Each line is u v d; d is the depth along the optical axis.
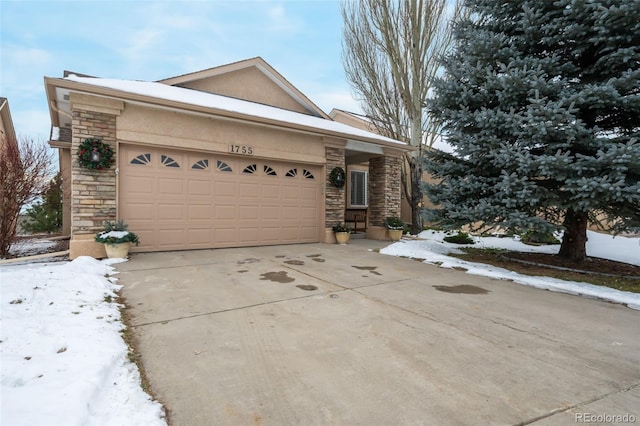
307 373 2.53
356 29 13.05
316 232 10.07
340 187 10.26
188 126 7.59
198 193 7.92
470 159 6.88
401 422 1.98
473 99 6.70
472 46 6.38
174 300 4.20
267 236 9.06
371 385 2.38
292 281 5.32
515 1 6.36
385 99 13.19
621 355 2.97
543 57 6.40
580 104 5.66
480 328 3.54
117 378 2.33
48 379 2.19
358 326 3.51
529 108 5.42
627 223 5.71
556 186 6.30
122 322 3.41
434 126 13.02
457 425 1.97
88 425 1.81
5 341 2.70
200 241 7.98
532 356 2.90
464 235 10.84
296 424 1.95
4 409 1.84
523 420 2.03
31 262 6.08
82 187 6.41
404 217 15.63
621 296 4.66
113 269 5.65
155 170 7.34
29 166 7.34
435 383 2.43
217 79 10.41
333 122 12.36
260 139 8.66
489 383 2.44
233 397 2.20
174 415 2.00
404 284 5.34
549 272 6.31
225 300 4.27
